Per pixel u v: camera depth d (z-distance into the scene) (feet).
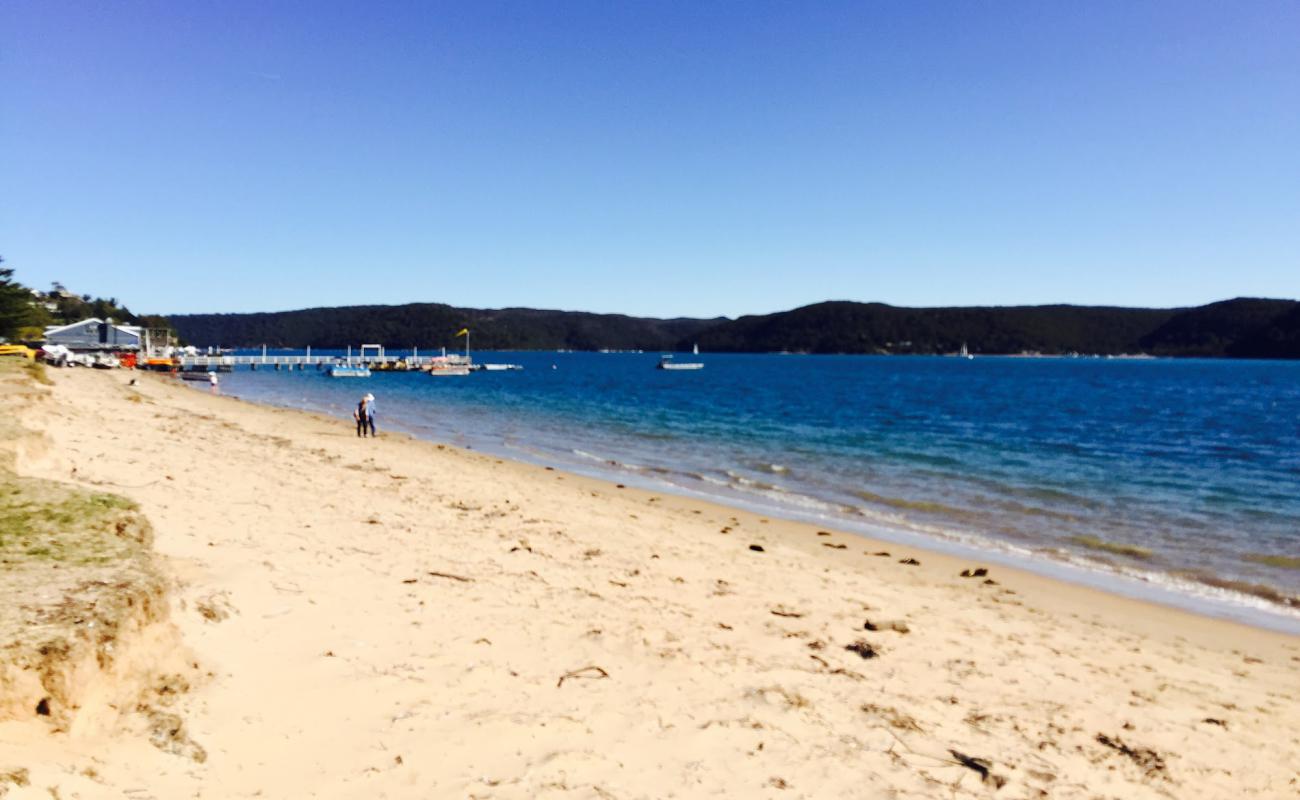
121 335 294.66
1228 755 18.42
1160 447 97.30
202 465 45.21
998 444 96.94
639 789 13.91
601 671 19.11
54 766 10.09
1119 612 32.07
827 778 15.20
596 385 260.83
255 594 20.47
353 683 16.29
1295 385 279.08
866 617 26.96
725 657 21.18
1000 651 24.89
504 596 24.26
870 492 61.21
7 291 237.25
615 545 34.65
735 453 85.20
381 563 26.27
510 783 13.48
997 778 15.94
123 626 12.75
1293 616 32.30
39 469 32.91
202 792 11.33
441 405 160.45
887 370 449.48
